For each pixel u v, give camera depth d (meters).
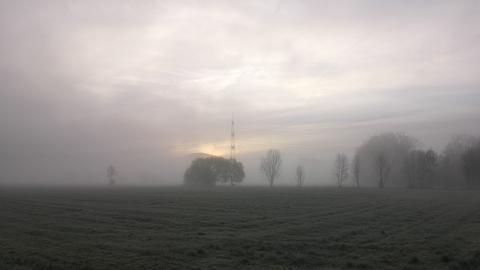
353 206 60.53
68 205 63.97
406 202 69.31
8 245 26.69
